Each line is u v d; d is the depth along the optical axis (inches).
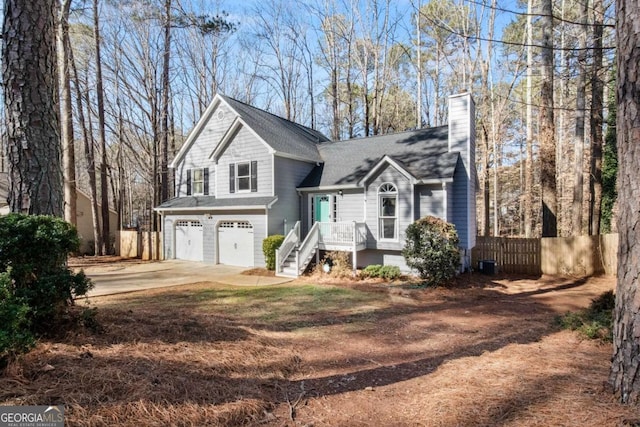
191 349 171.5
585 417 110.0
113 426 102.3
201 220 676.7
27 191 179.9
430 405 131.9
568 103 820.0
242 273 548.1
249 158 625.9
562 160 976.9
